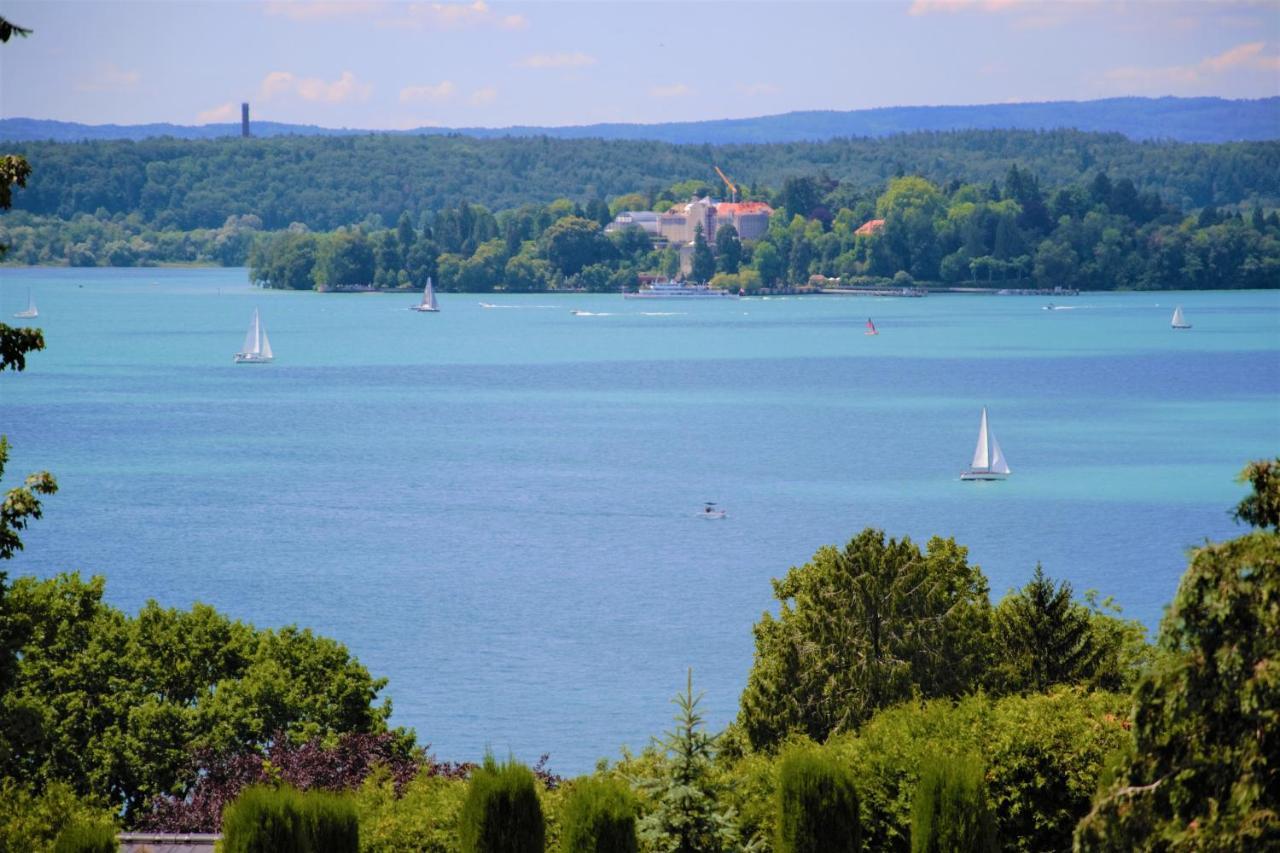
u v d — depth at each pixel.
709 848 148.00
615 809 143.38
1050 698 188.75
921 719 188.50
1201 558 113.50
